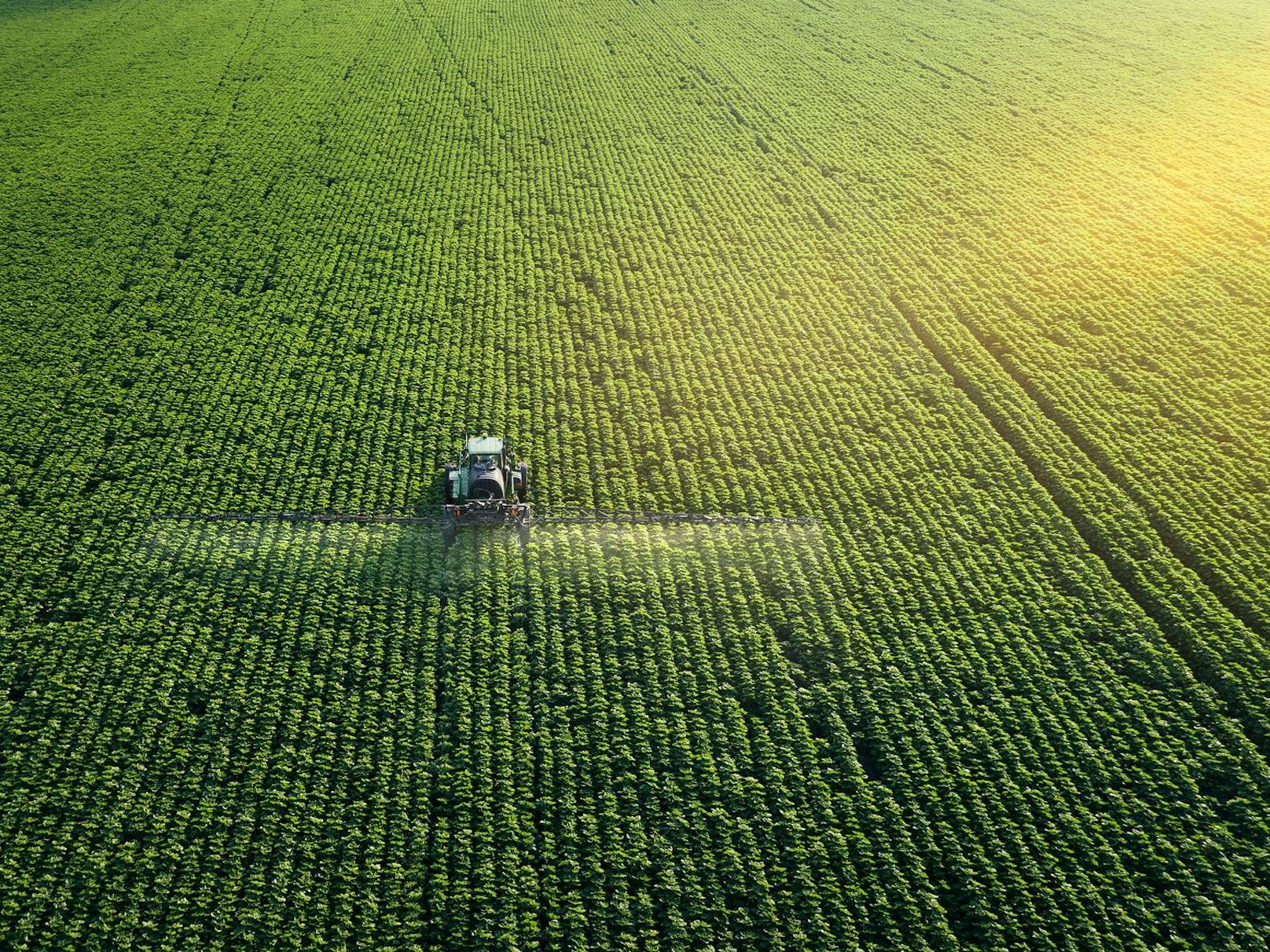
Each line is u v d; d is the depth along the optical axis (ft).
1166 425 120.78
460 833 79.10
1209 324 136.46
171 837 78.43
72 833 78.95
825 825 80.43
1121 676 92.58
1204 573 102.68
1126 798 82.48
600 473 114.32
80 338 135.23
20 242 156.04
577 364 132.57
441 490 111.65
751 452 117.50
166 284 147.54
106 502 109.19
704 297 146.20
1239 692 89.66
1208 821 80.43
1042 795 82.58
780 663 92.89
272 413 122.83
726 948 72.43
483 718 87.35
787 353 135.13
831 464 116.37
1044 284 147.95
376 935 73.26
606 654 93.66
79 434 118.73
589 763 84.17
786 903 75.05
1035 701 89.92
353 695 89.25
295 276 150.10
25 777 82.38
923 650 93.97
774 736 86.94
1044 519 108.68
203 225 163.12
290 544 104.53
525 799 81.46
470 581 100.42
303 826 79.82
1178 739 86.43
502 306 143.13
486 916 73.92
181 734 86.17
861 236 161.17
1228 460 114.83
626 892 75.61
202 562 102.12
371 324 139.64
